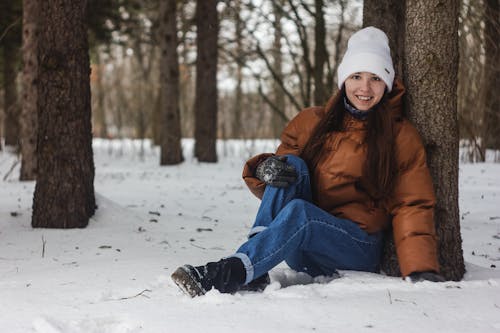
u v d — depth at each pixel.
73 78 4.45
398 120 2.74
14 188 7.57
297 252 2.69
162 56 13.26
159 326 1.97
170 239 4.14
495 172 8.63
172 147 13.19
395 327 1.96
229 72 20.95
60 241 3.95
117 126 20.69
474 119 10.04
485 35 8.93
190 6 18.09
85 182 4.56
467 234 4.51
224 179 9.82
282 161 2.60
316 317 2.06
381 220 2.74
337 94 2.72
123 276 2.78
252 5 13.73
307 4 12.48
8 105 15.91
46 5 4.39
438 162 2.92
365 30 2.76
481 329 1.95
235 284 2.35
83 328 1.99
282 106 18.72
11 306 2.24
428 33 2.89
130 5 14.08
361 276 2.68
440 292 2.37
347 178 2.68
